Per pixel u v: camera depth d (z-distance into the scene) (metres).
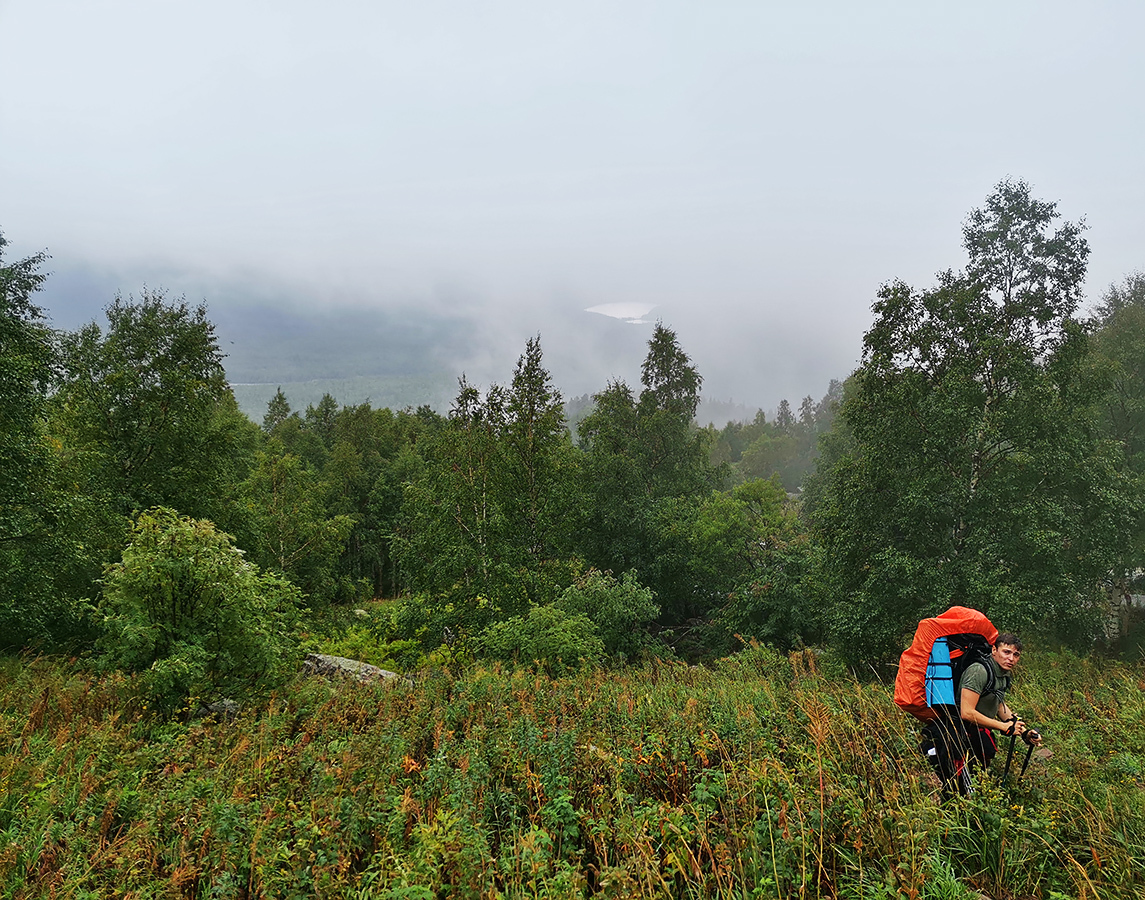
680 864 3.17
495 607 17.02
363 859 3.89
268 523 27.61
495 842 3.99
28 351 13.91
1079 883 3.12
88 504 16.02
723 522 27.06
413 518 20.25
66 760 5.76
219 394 22.61
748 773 4.17
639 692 8.43
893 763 4.68
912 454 16.75
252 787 5.07
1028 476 15.79
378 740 6.03
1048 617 15.11
